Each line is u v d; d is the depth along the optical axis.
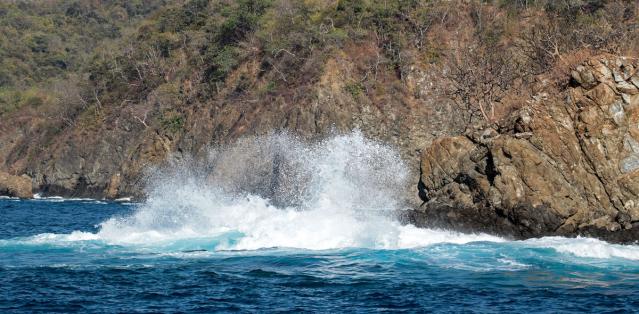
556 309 24.69
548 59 79.38
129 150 113.88
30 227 56.22
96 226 56.84
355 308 25.05
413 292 27.23
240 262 32.97
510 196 43.66
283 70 107.12
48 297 26.53
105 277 29.81
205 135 106.19
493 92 79.94
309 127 95.81
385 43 106.12
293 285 28.53
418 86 100.12
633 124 43.72
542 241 39.72
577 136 44.66
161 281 29.12
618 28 81.44
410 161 93.88
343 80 101.06
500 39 101.19
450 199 48.12
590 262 32.66
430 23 106.69
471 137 49.69
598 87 44.56
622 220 42.44
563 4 101.06
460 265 32.09
